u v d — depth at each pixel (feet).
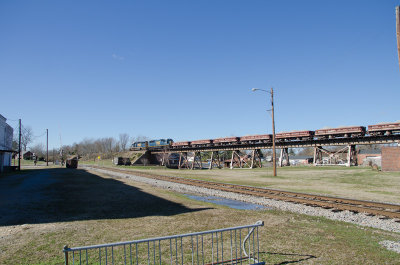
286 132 154.30
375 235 28.35
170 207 45.24
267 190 62.34
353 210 40.52
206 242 26.03
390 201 47.14
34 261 21.59
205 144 212.64
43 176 123.03
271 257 22.15
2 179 106.63
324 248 24.26
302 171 121.19
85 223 33.83
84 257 22.35
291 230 30.27
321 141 143.13
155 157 278.67
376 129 122.62
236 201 54.08
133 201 51.96
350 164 135.54
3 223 34.55
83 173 145.79
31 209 43.96
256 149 173.58
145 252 23.40
